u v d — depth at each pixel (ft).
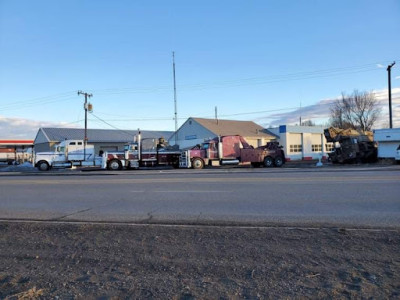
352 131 118.73
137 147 103.35
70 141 111.04
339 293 12.59
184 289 13.15
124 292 13.02
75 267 15.87
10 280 14.42
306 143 169.48
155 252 17.70
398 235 19.58
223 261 16.12
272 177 54.85
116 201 35.29
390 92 139.33
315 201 31.89
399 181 44.75
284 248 17.85
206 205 31.50
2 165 162.81
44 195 41.19
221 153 101.55
